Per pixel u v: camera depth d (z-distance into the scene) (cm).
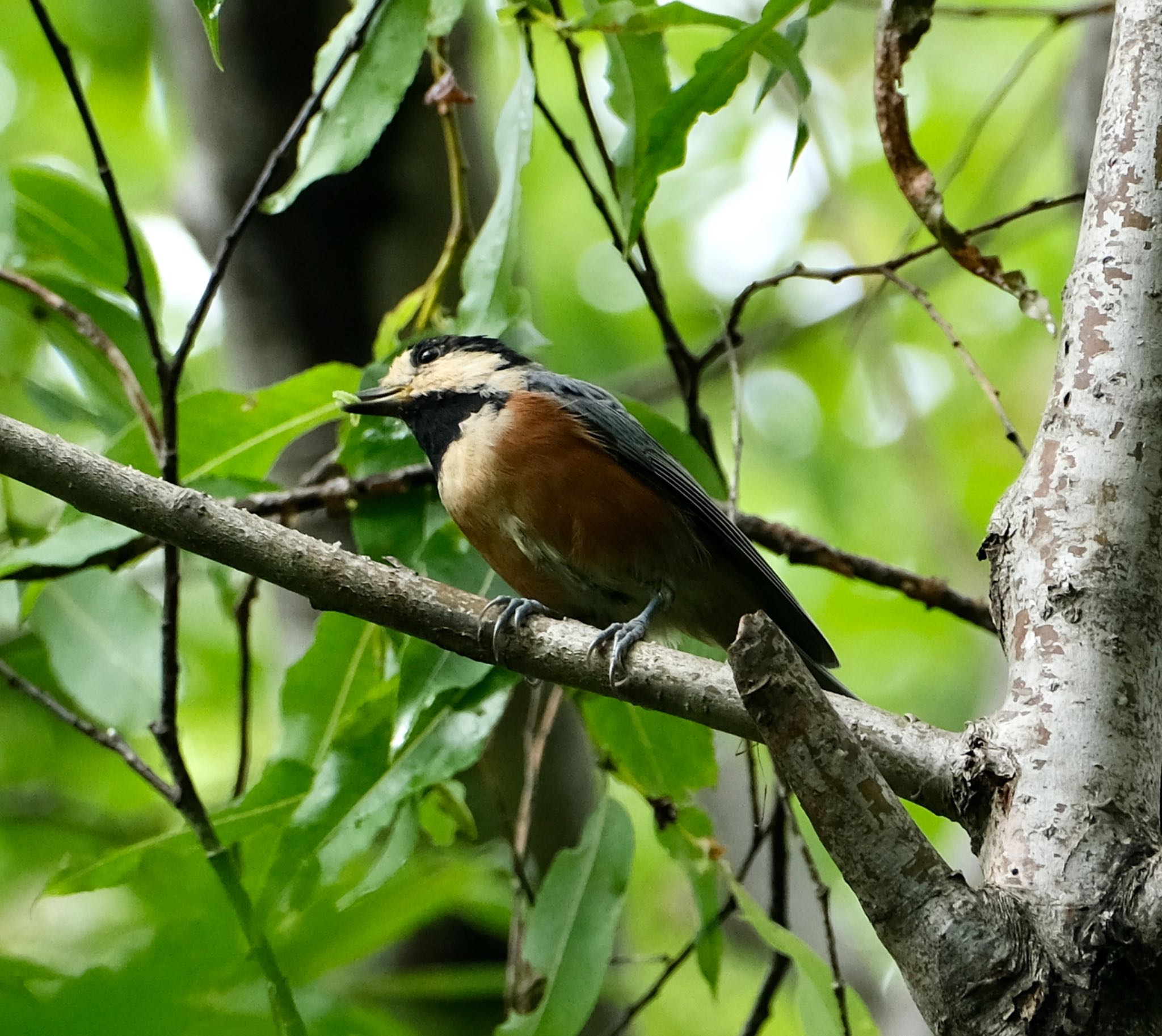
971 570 1420
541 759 956
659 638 933
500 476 828
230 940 498
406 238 1091
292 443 1135
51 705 786
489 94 1377
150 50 1438
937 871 473
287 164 1055
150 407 830
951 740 541
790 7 642
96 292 944
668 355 895
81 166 1508
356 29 715
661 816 832
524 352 898
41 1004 402
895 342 1656
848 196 1623
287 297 1096
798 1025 1387
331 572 636
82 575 928
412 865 892
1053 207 759
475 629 649
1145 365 550
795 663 476
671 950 1482
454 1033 1025
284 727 823
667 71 748
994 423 1638
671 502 866
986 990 459
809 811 477
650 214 1783
